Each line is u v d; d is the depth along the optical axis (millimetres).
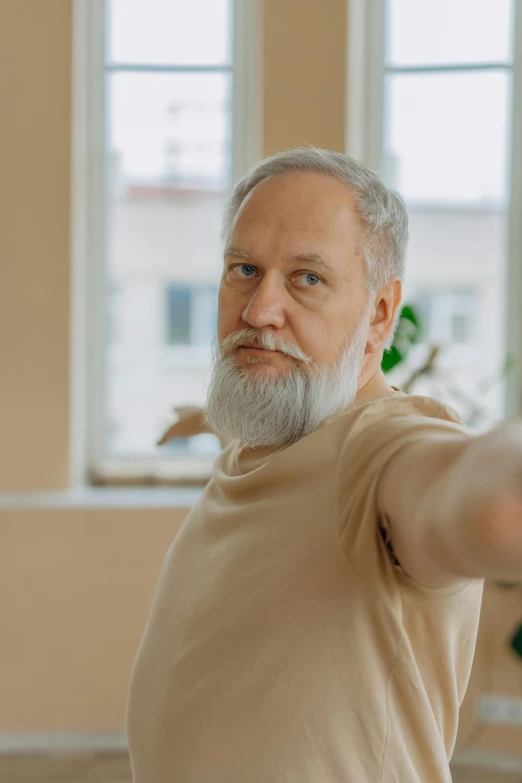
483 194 3607
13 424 3381
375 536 756
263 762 807
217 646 872
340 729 788
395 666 793
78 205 3482
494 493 511
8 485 3395
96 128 3646
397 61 3604
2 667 3273
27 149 3322
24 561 3260
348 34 3254
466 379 3621
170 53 3650
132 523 3264
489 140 3580
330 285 915
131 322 3727
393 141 3625
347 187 936
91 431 3686
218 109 3654
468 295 3637
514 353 3578
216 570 910
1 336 3361
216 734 844
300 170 941
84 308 3648
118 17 3643
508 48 3539
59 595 3268
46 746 3312
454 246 3629
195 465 3676
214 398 956
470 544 522
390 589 771
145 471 3670
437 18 3562
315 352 915
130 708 1008
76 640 3270
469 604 867
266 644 830
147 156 3688
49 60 3312
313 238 909
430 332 3648
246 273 951
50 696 3279
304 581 818
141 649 1020
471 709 3227
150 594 3273
